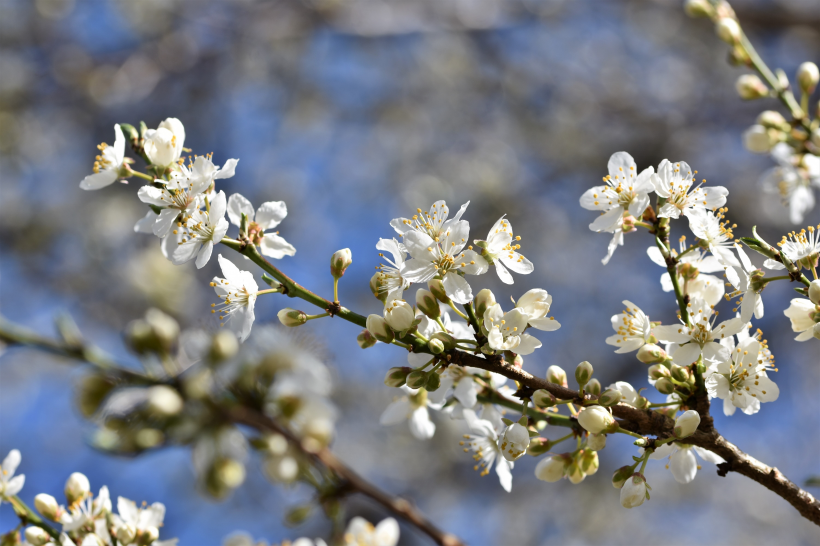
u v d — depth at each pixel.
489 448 2.64
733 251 2.27
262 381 4.09
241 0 11.27
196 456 4.00
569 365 10.36
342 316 2.18
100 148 2.40
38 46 10.77
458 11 10.96
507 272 2.19
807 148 3.69
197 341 4.09
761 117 3.73
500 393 2.48
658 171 2.31
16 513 2.68
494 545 10.34
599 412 2.02
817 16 8.80
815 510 2.01
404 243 2.19
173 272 8.40
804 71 3.70
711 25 10.67
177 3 10.91
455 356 2.07
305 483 3.97
